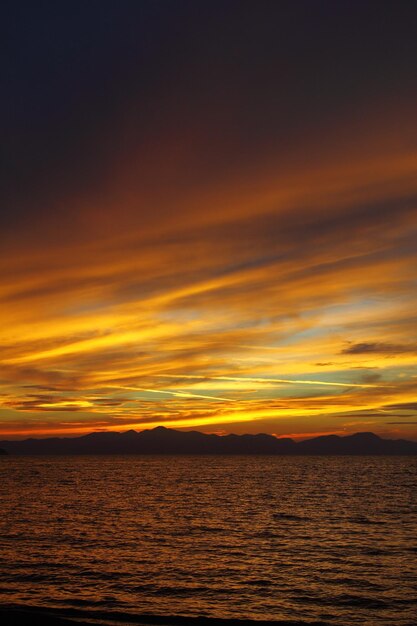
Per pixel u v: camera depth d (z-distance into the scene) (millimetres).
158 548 37125
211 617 22672
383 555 35156
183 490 90688
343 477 135750
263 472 167125
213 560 33438
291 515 55750
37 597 25297
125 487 98312
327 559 33906
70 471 175250
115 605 24219
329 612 23656
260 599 25484
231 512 58312
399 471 174375
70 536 41625
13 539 40031
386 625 22047
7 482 113125
